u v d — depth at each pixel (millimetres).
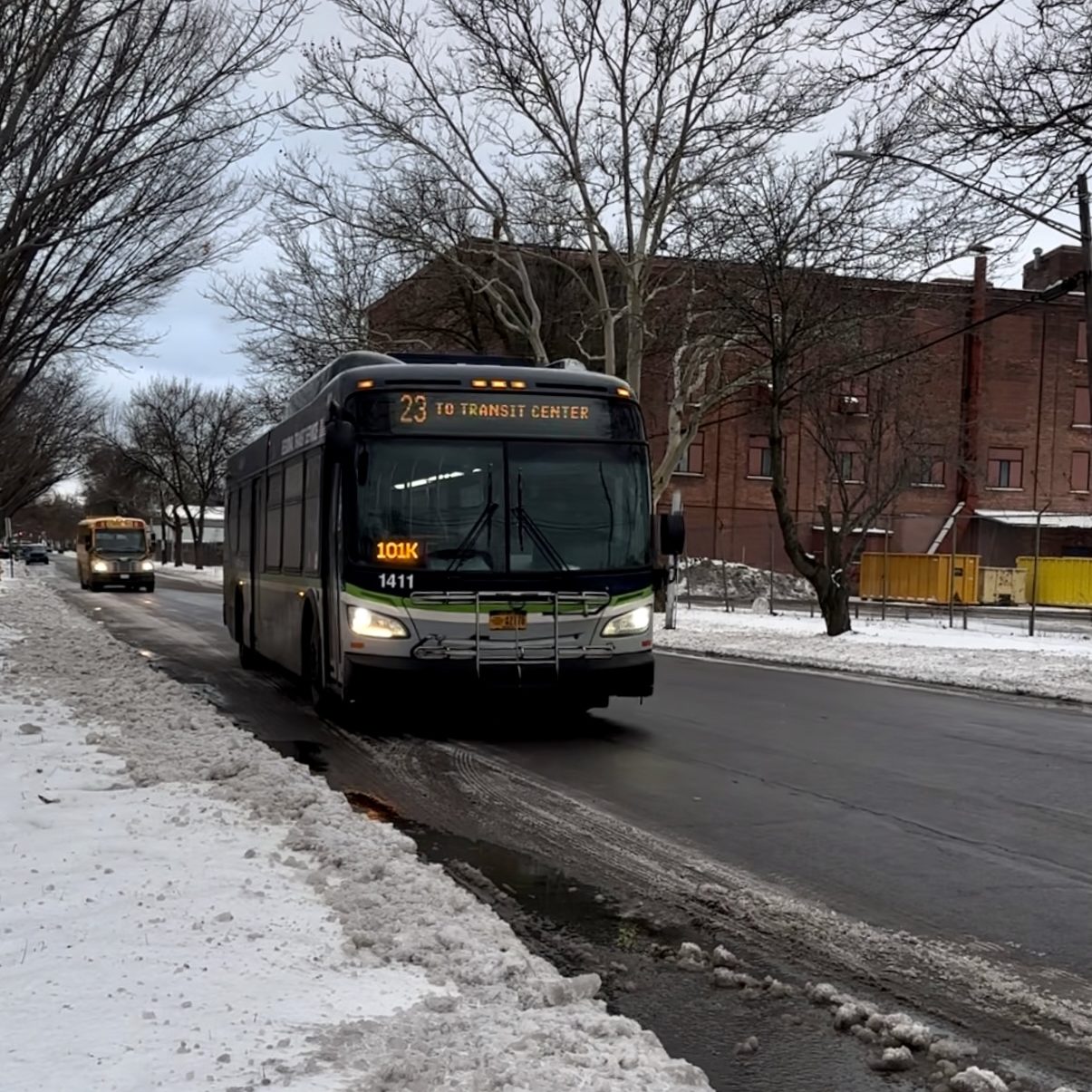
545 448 10820
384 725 11695
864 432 38000
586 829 7473
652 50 26859
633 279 27969
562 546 10664
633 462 11078
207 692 14258
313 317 32062
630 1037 3984
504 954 4676
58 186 10289
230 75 10914
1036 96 12195
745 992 4758
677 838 7273
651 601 10984
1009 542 50688
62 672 13969
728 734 11688
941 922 5711
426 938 4781
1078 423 53500
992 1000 4730
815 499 47938
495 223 29641
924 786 9164
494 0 25750
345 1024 3879
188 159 11984
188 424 80312
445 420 10680
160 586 52312
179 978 4250
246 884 5441
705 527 47500
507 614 10414
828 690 16344
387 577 10281
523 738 11148
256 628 16078
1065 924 5684
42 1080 3389
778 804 8352
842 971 5047
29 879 5465
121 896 5203
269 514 15195
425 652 10250
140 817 6676
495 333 38094
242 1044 3689
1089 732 12484
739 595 45000
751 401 43188
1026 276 53562
